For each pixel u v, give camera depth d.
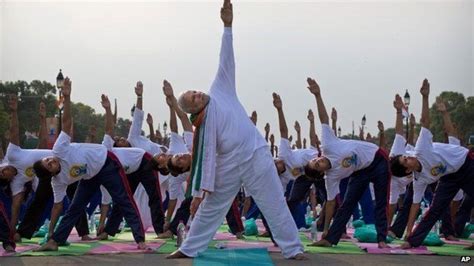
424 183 10.86
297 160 12.97
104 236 12.20
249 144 9.02
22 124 51.50
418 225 10.54
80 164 10.09
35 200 11.57
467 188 10.66
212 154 8.80
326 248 10.44
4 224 9.80
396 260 9.10
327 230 11.30
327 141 10.95
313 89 10.95
